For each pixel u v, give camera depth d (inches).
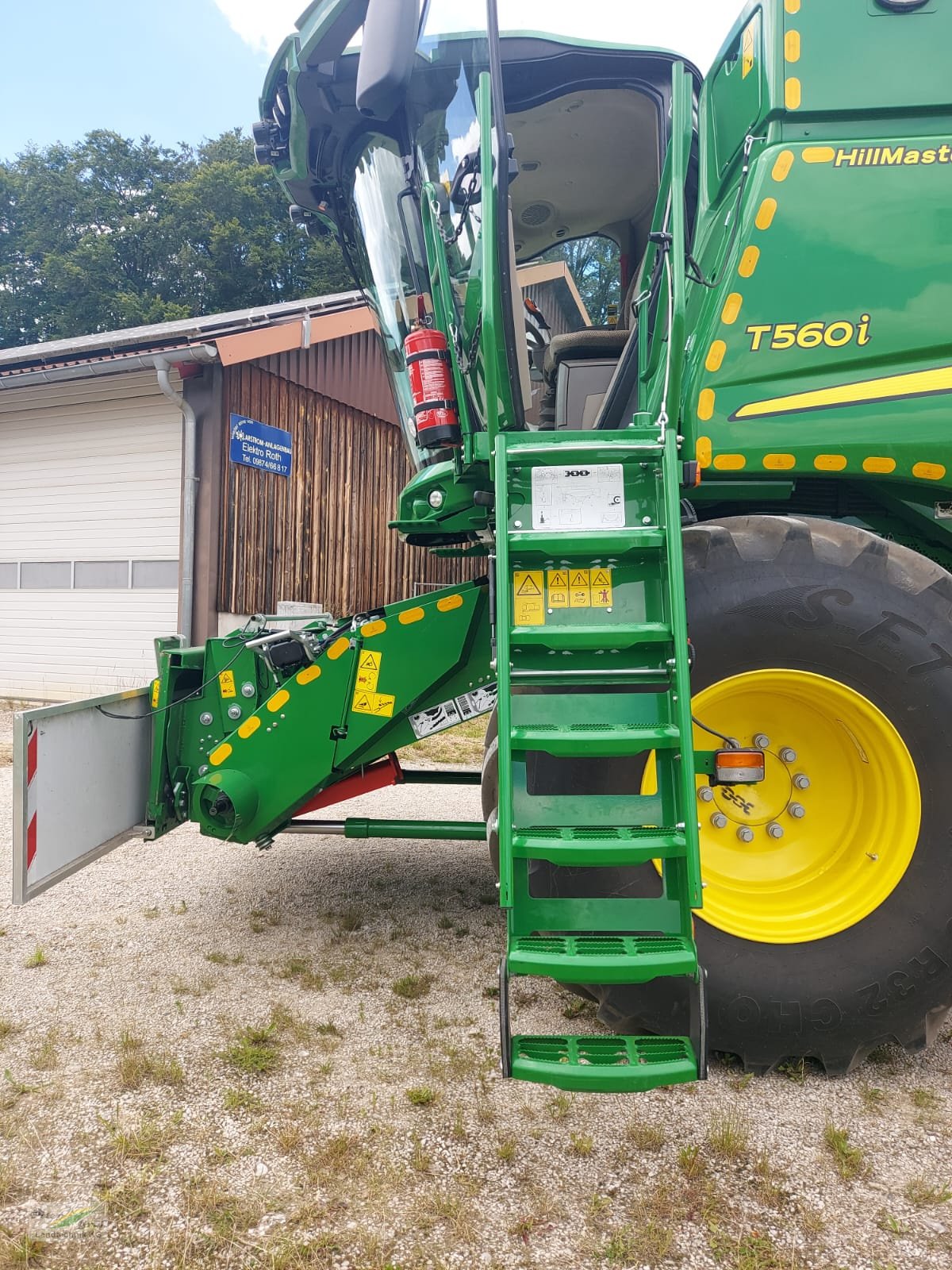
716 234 108.0
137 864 165.8
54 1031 97.7
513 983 112.3
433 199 109.9
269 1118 81.3
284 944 125.6
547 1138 78.6
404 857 172.4
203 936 128.2
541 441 87.6
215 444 366.9
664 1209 69.3
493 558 88.8
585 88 119.3
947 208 96.7
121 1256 64.3
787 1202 70.2
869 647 90.9
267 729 123.1
